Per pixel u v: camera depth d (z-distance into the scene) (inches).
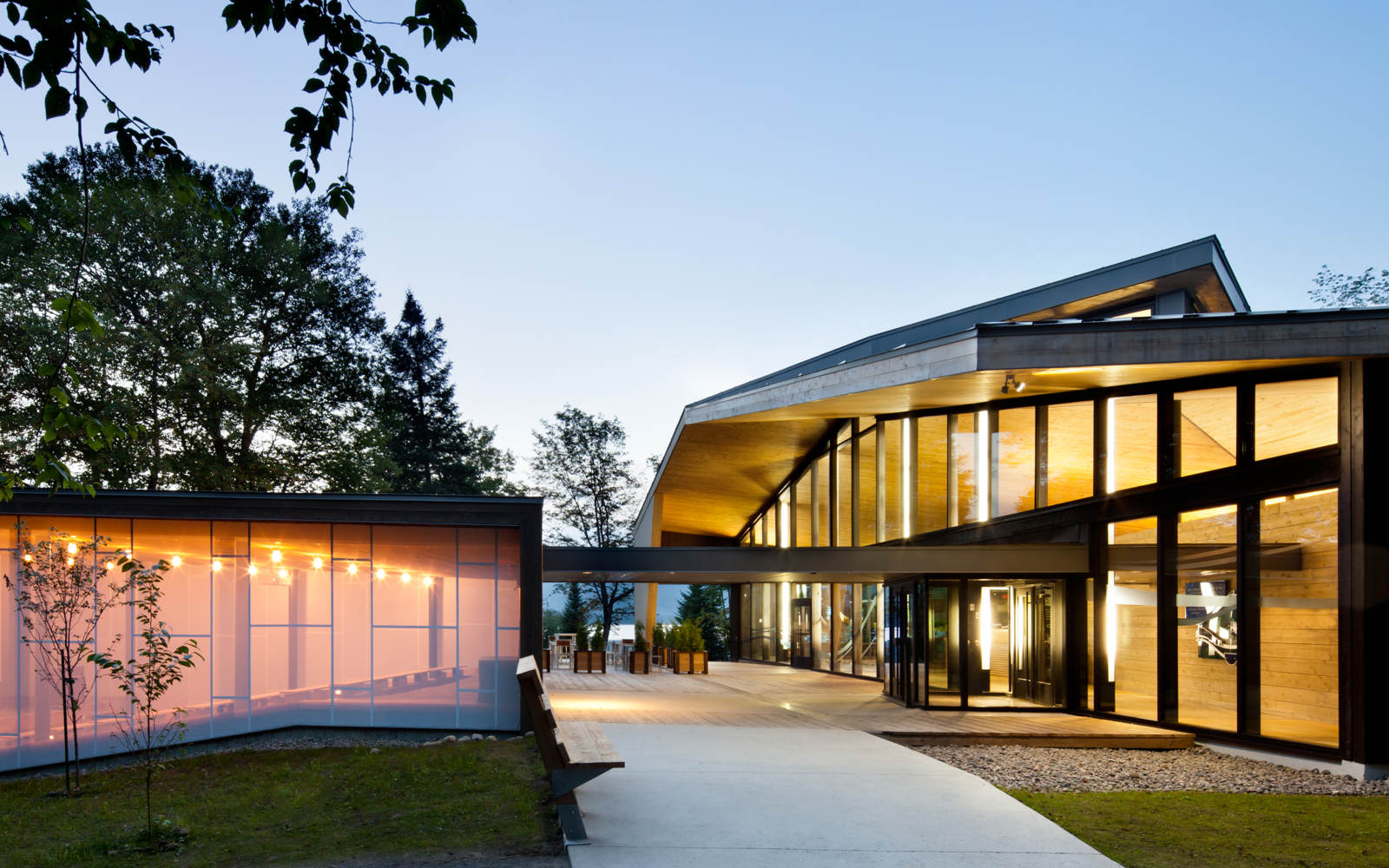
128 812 333.1
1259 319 418.6
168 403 988.6
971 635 602.5
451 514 506.6
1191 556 501.7
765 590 1181.1
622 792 303.9
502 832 258.2
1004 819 273.4
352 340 1259.8
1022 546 572.1
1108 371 473.1
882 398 591.5
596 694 656.4
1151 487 523.2
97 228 924.0
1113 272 655.8
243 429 1074.7
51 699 482.0
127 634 494.0
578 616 1863.9
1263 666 455.8
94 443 199.9
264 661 504.1
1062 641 580.1
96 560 490.9
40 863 264.8
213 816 314.8
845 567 585.3
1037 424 599.5
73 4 168.4
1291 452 446.6
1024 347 447.8
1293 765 434.3
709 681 826.2
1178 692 503.8
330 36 192.9
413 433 1930.4
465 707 502.0
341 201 211.8
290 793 345.4
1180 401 511.8
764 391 641.0
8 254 903.7
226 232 1065.5
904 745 465.7
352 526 512.1
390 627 506.9
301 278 1122.0
